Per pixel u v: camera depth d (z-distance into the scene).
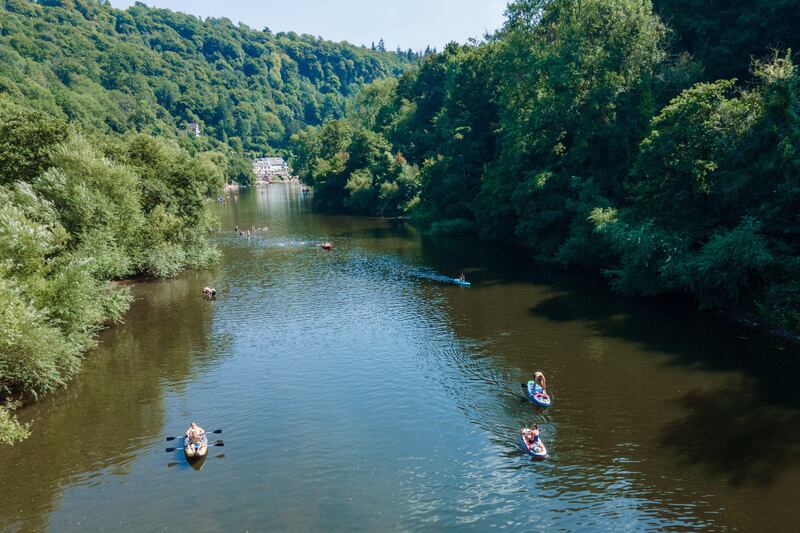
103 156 57.38
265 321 48.53
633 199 51.66
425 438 29.20
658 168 47.53
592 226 55.94
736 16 63.78
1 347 30.33
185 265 70.00
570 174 64.56
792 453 26.02
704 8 66.56
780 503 22.66
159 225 64.00
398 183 127.19
